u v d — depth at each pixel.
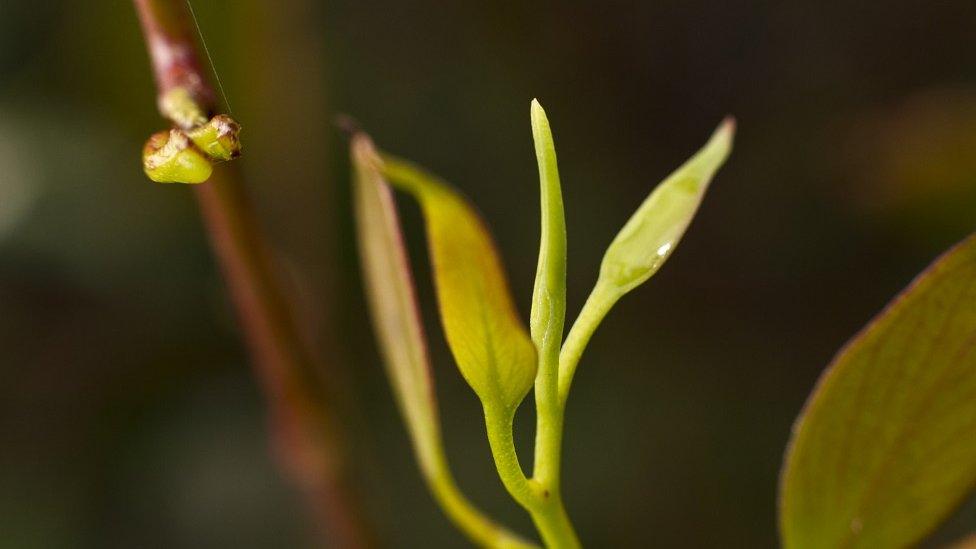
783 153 0.74
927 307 0.26
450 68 0.70
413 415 0.28
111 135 0.56
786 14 0.76
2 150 0.56
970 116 0.56
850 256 0.72
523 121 0.70
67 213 0.57
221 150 0.24
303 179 0.43
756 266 0.73
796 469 0.27
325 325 0.43
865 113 0.72
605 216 0.70
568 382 0.26
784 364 0.71
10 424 0.59
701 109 0.75
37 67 0.56
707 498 0.65
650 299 0.71
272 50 0.39
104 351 0.60
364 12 0.69
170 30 0.27
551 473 0.26
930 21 0.75
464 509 0.28
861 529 0.27
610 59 0.73
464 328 0.25
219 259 0.31
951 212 0.57
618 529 0.64
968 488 0.27
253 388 0.61
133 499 0.59
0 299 0.58
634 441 0.66
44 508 0.58
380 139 0.68
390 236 0.28
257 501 0.59
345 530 0.33
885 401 0.27
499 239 0.68
